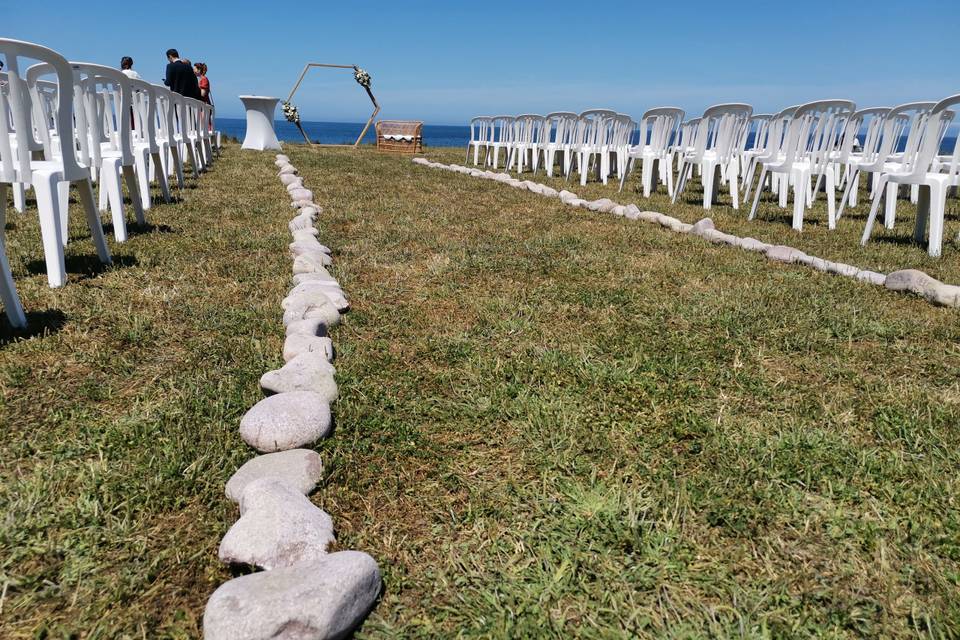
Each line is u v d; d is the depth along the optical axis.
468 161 12.47
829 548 1.37
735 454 1.70
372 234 4.38
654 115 7.19
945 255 4.09
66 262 3.29
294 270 3.23
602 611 1.20
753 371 2.25
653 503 1.49
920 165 4.09
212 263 3.38
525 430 1.81
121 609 1.16
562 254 3.93
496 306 2.87
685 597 1.23
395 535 1.39
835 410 1.96
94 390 1.92
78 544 1.32
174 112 6.71
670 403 1.99
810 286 3.29
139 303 2.71
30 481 1.49
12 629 1.11
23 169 2.69
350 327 2.58
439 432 1.81
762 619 1.17
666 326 2.68
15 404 1.83
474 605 1.20
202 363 2.15
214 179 7.22
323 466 1.60
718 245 4.38
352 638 1.13
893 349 2.45
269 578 1.12
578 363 2.25
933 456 1.70
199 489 1.51
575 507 1.48
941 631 1.14
